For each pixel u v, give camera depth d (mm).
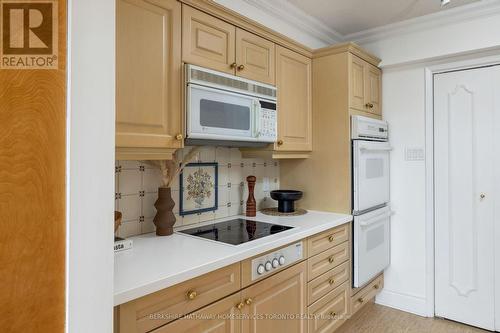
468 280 2432
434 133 2568
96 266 803
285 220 2084
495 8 2162
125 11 1283
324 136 2381
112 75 830
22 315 722
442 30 2395
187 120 1470
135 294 1004
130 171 1641
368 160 2383
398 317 2559
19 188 721
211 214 2082
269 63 1996
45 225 740
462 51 2312
